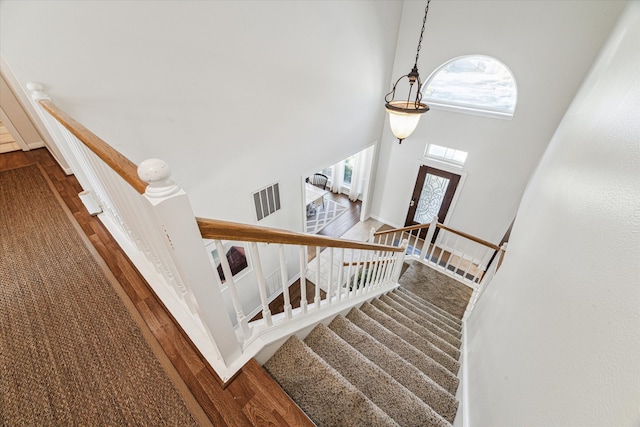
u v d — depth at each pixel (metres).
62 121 1.30
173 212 0.68
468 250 5.21
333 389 1.26
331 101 3.84
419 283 3.97
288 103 3.26
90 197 2.22
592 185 0.93
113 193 1.35
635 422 0.39
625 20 2.07
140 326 1.37
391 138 5.28
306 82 3.34
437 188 5.17
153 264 1.46
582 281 0.73
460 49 3.92
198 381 1.16
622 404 0.44
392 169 5.59
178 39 2.16
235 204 3.25
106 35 1.85
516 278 1.52
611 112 1.07
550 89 3.46
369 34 3.82
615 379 0.48
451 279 4.02
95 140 0.99
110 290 1.57
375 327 2.08
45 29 1.63
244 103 2.81
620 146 0.80
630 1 2.35
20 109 3.53
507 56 3.60
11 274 1.69
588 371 0.57
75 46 1.77
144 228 1.14
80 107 1.90
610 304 0.57
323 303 1.92
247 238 0.93
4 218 2.23
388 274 3.15
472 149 4.40
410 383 1.60
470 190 4.73
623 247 0.58
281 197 3.81
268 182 3.53
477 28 3.68
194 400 1.11
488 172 4.40
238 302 1.12
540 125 3.69
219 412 1.08
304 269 1.39
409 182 5.45
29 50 1.63
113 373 1.18
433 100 4.49
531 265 1.33
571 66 3.25
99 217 2.17
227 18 2.35
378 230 6.18
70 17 1.69
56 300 1.51
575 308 0.72
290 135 3.51
